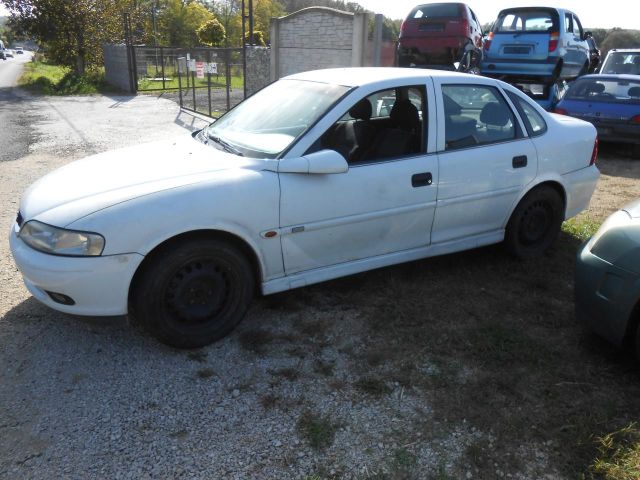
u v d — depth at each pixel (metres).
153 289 2.96
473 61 11.80
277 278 3.41
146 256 2.95
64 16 24.78
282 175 3.25
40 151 9.05
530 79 11.53
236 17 67.31
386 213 3.65
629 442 2.52
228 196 3.06
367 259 3.74
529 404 2.80
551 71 11.05
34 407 2.69
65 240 2.82
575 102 9.70
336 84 3.77
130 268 2.86
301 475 2.33
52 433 2.53
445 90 3.95
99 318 2.91
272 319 3.58
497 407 2.77
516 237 4.48
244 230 3.14
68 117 13.61
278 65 14.94
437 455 2.46
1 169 7.62
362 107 3.68
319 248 3.49
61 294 2.88
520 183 4.29
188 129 11.73
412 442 2.53
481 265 4.52
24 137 10.45
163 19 57.62
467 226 4.15
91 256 2.79
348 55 12.95
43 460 2.37
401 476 2.34
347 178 3.46
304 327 3.48
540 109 4.55
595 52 15.20
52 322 3.47
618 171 8.50
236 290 3.25
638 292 2.88
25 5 24.59
